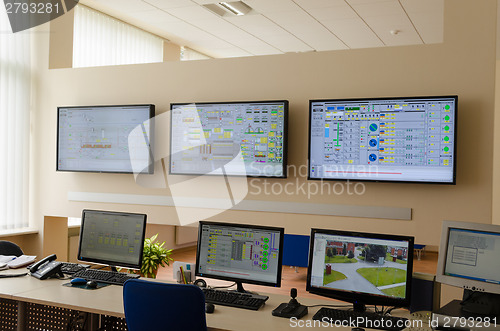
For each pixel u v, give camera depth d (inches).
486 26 154.4
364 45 298.4
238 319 102.0
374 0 217.8
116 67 201.9
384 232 165.3
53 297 114.3
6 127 202.4
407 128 158.6
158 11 249.9
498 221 281.3
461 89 156.8
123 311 104.5
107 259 135.9
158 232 311.6
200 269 124.1
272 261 115.9
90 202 205.3
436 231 159.5
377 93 166.4
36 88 214.8
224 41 306.2
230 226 121.4
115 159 197.0
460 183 156.9
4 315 149.0
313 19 250.1
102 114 198.5
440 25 252.4
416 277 110.2
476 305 101.3
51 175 212.1
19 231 206.2
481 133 154.7
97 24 250.8
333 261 109.7
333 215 171.3
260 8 236.2
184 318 96.3
